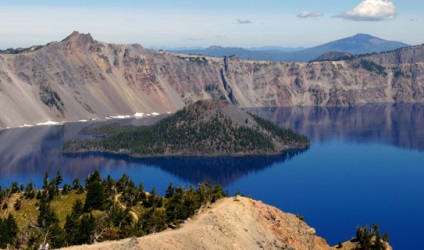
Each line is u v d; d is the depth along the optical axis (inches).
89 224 5890.8
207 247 4800.7
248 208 6205.7
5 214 7249.0
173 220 6067.9
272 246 5595.5
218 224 5378.9
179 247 4562.0
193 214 6146.7
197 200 6451.8
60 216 7239.2
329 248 7116.1
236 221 5674.2
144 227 6072.8
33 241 6018.7
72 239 5797.2
